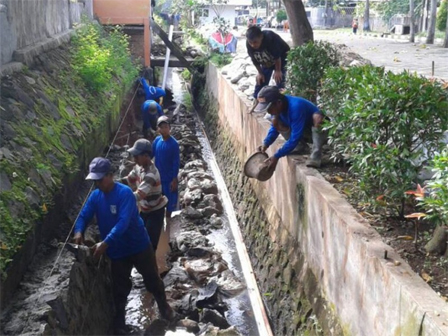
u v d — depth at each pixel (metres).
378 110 4.97
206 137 16.92
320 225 5.73
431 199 3.97
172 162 8.45
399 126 4.96
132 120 15.77
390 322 4.00
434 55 20.55
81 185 7.95
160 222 7.34
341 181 6.16
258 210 9.12
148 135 13.52
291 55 8.59
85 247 6.01
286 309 6.49
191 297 7.00
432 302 3.63
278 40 9.28
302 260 6.49
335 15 54.44
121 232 5.54
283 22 44.00
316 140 6.58
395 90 4.99
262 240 8.37
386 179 5.00
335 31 45.41
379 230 5.01
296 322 6.06
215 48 21.61
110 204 5.67
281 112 6.70
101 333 5.91
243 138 11.18
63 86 9.38
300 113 6.50
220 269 8.06
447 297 3.85
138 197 6.82
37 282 5.03
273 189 8.20
